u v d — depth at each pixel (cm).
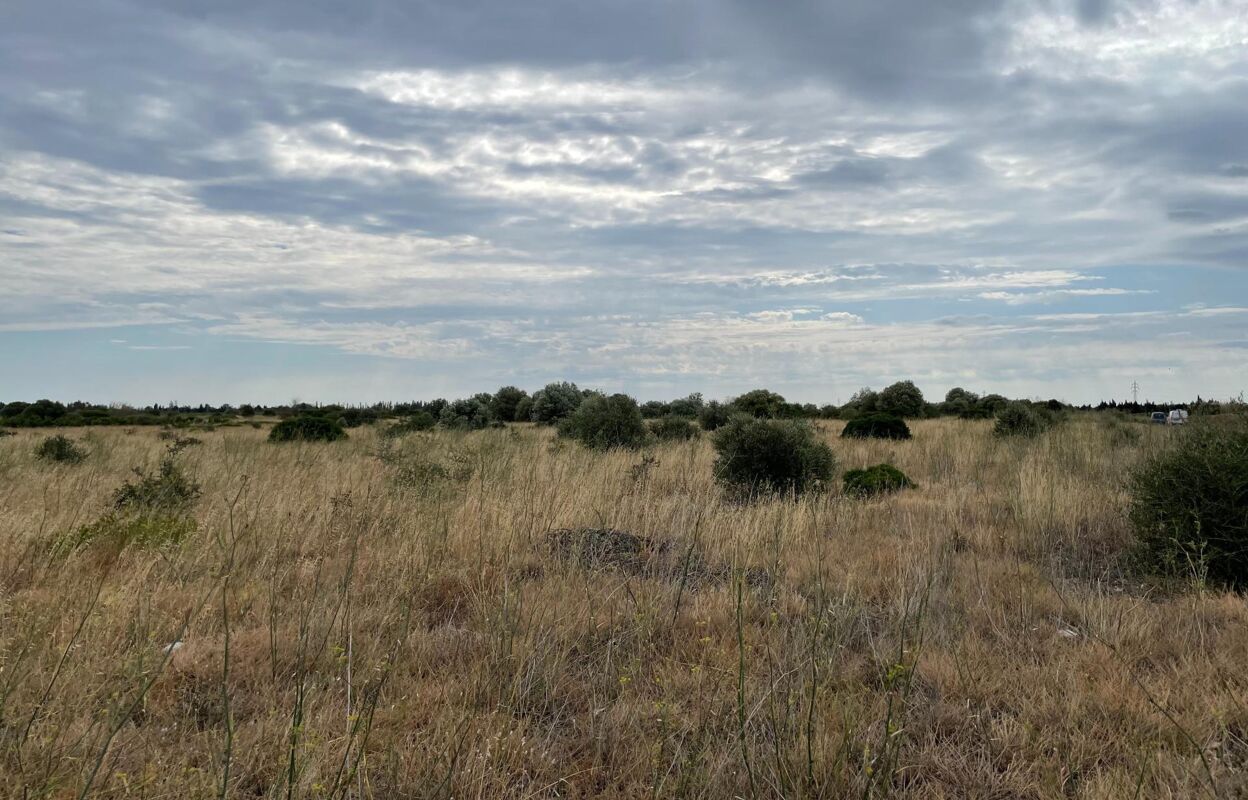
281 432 1989
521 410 3941
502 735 362
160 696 398
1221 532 633
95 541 657
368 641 470
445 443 1625
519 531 723
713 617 532
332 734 365
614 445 1767
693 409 3753
